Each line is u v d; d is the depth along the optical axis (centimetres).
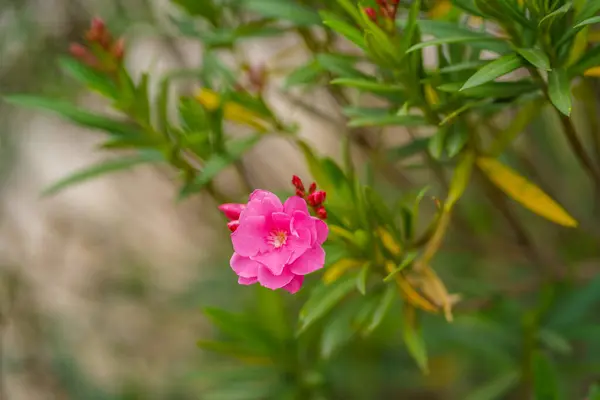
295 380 100
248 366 101
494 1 80
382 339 108
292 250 79
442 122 82
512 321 103
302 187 81
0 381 139
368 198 84
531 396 100
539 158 112
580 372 101
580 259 110
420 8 88
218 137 92
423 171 117
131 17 114
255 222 79
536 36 81
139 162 94
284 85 92
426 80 83
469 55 88
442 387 119
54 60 119
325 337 92
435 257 112
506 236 112
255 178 128
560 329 101
